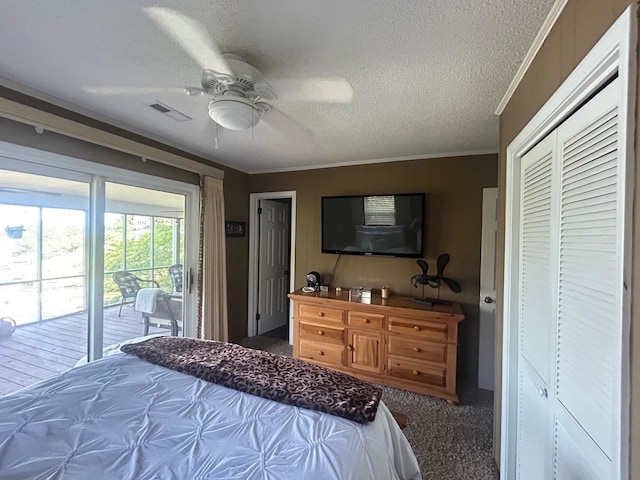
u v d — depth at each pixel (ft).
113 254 8.13
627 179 2.23
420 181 10.26
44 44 4.49
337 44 4.37
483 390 9.05
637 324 2.20
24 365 6.57
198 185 10.57
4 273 6.23
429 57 4.64
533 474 4.46
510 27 3.91
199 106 6.65
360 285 11.21
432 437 6.81
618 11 2.41
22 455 3.20
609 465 2.66
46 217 6.80
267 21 3.92
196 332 10.56
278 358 5.78
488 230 9.27
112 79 5.52
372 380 9.18
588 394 3.02
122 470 3.05
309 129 7.81
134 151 8.03
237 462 3.15
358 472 3.16
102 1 3.62
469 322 9.66
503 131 6.10
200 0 3.59
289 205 15.76
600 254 2.83
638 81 2.16
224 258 11.31
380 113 6.73
